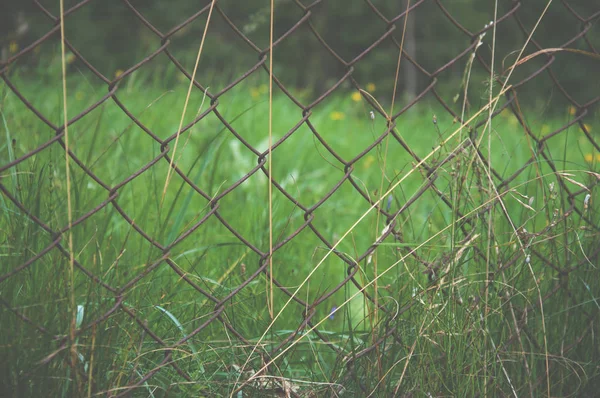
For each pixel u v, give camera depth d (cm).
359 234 282
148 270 117
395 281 141
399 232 136
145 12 1499
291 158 382
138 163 296
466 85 133
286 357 139
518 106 139
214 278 177
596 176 142
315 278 217
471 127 134
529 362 144
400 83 1764
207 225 220
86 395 114
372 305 140
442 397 131
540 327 146
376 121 513
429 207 292
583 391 149
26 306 108
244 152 363
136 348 121
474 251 139
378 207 133
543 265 147
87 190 188
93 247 159
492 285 137
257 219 215
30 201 126
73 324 109
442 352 134
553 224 139
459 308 133
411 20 1780
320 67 1730
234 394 127
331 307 182
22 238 116
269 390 131
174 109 398
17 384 108
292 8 1692
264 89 609
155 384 126
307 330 135
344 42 1781
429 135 512
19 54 99
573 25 1228
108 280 129
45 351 111
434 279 136
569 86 1390
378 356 131
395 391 128
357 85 127
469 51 133
